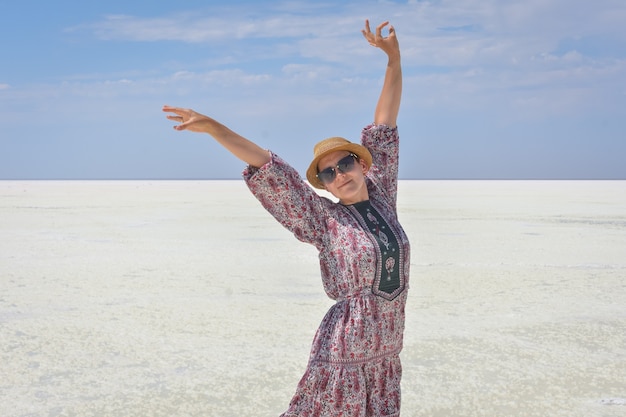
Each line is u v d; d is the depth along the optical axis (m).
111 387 4.98
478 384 5.03
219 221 20.16
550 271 10.20
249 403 4.64
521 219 20.52
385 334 3.10
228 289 8.81
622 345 6.08
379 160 3.46
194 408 4.55
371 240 3.09
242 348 6.00
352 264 3.06
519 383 5.05
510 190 58.00
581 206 28.31
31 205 29.23
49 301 8.05
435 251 12.52
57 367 5.45
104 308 7.65
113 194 45.66
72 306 7.77
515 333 6.52
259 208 27.36
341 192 3.22
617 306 7.72
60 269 10.55
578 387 4.96
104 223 19.39
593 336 6.40
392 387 3.16
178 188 67.12
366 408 3.09
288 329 6.68
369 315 3.06
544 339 6.29
